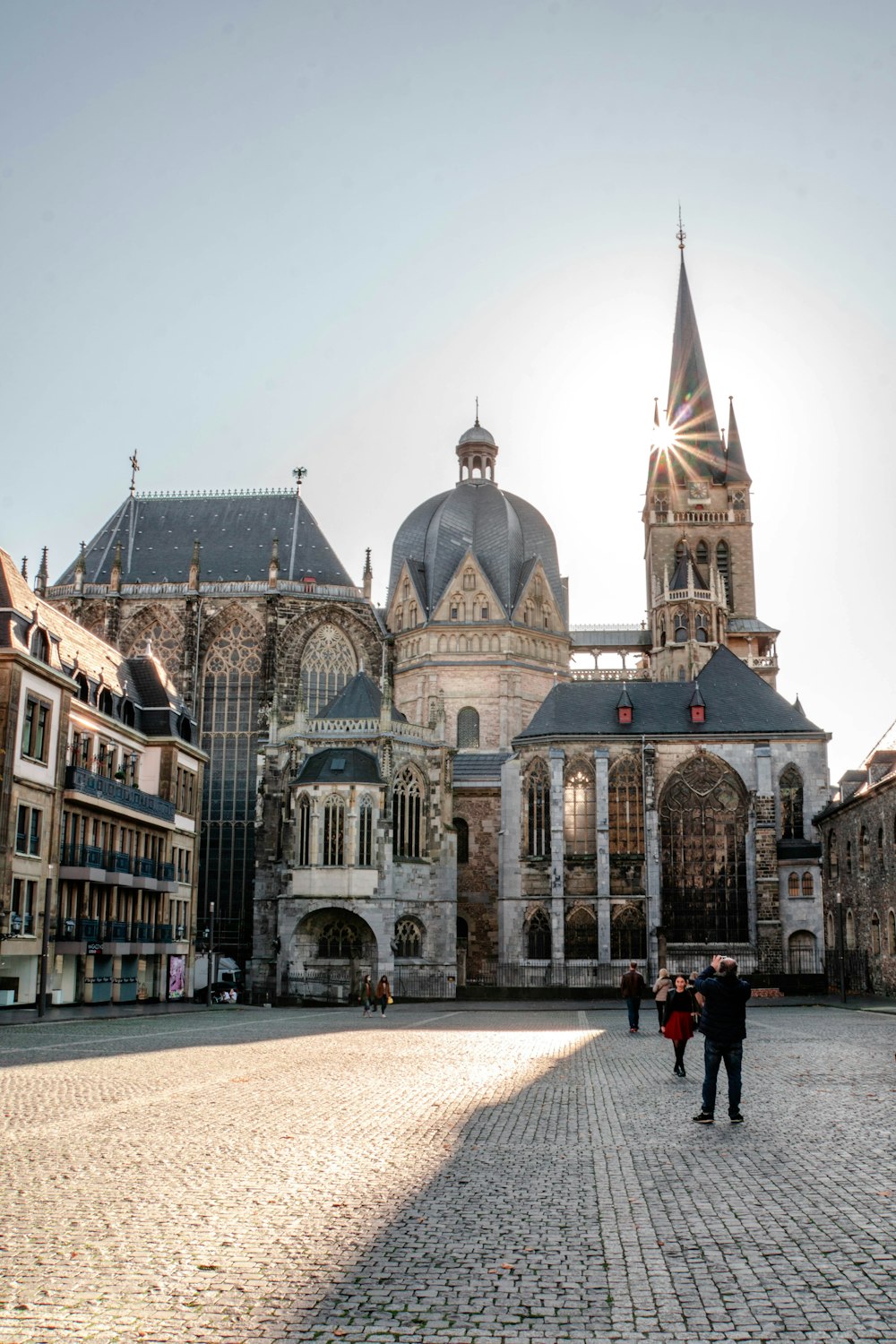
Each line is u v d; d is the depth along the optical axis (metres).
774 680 135.25
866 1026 45.25
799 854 88.44
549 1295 10.68
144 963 70.25
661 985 35.75
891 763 69.69
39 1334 9.58
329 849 82.31
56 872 58.16
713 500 138.50
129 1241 12.17
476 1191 14.66
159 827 72.69
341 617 105.88
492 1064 30.61
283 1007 70.69
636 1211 13.58
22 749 55.28
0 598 56.06
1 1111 20.34
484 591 108.81
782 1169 15.87
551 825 91.38
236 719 103.50
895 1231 12.61
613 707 94.19
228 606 104.69
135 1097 22.56
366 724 85.38
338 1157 16.73
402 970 83.94
